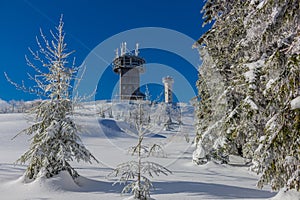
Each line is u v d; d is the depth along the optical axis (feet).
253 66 27.91
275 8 21.39
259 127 27.30
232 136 29.30
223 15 44.19
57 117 33.19
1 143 96.22
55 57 34.09
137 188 23.72
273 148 19.48
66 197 26.99
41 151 31.24
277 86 19.85
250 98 26.68
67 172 31.99
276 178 20.53
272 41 23.16
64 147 31.96
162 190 30.89
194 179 39.42
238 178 41.70
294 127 18.34
